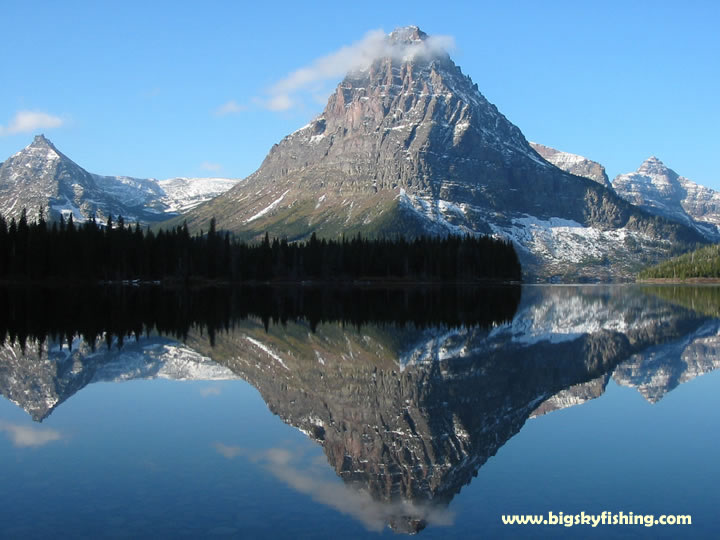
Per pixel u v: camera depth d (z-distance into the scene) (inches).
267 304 4936.0
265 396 1509.6
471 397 1489.9
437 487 895.7
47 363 1967.3
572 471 960.3
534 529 753.6
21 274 6550.2
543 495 863.1
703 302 5605.3
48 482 905.5
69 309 4074.8
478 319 3622.0
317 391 1563.7
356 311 4247.0
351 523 767.1
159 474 940.6
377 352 2230.6
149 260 7741.1
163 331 2864.2
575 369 1870.1
